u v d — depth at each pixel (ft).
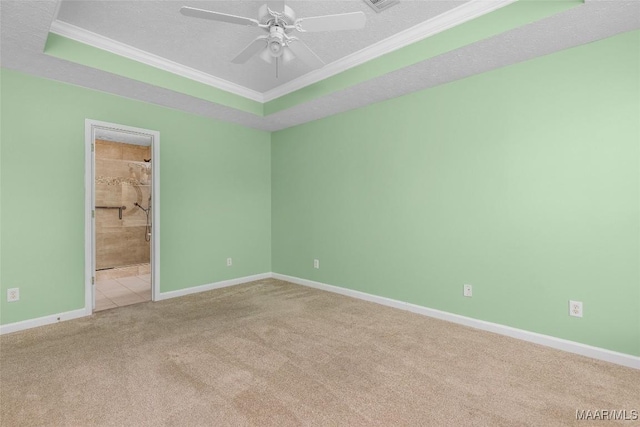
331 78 10.68
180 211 12.64
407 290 10.94
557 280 7.97
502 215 8.82
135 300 12.31
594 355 7.41
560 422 5.18
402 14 7.78
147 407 5.57
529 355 7.54
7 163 8.92
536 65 8.19
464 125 9.48
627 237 7.05
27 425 5.10
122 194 19.69
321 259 13.75
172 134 12.35
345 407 5.59
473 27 7.49
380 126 11.58
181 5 7.38
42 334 8.77
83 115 10.21
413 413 5.42
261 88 12.55
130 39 8.91
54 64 8.61
